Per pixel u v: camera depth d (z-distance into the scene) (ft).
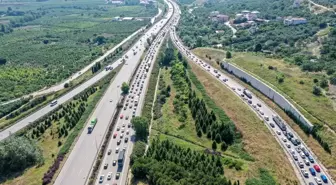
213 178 408.46
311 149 497.05
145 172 428.56
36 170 472.44
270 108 616.80
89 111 638.12
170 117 613.11
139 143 510.58
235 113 599.16
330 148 484.74
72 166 472.03
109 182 437.17
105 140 530.27
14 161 484.33
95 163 474.08
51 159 499.92
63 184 436.35
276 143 511.81
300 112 556.51
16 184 441.68
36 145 534.37
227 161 461.78
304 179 442.91
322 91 611.06
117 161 479.00
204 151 496.23
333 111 548.72
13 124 640.58
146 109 638.94
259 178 428.15
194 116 600.39
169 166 424.87
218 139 526.98
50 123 620.90
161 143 500.33
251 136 527.81
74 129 573.74
